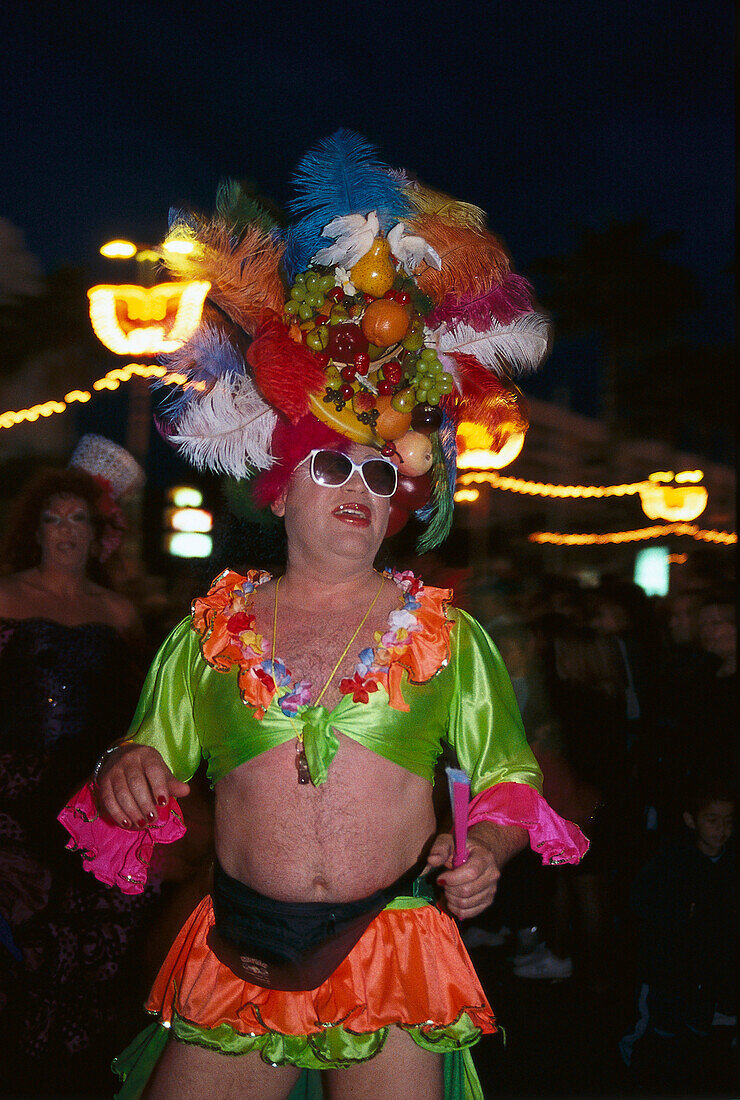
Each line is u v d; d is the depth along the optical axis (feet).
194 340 8.25
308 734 7.20
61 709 11.46
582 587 21.30
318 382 7.69
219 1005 7.23
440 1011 7.10
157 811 7.21
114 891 11.34
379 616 7.75
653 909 14.01
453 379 8.46
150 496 29.48
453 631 7.80
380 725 7.30
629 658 19.61
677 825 16.58
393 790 7.32
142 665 12.60
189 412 8.17
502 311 8.87
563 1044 14.60
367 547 7.75
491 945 18.76
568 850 7.48
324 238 8.52
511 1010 15.88
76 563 12.38
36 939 10.93
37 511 12.35
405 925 7.28
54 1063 11.28
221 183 8.50
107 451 13.82
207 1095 7.20
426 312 8.23
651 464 78.23
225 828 7.50
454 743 7.82
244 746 7.37
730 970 13.87
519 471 71.36
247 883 7.30
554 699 16.98
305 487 7.82
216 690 7.61
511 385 9.03
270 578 8.16
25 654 11.47
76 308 60.29
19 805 11.07
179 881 12.15
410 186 8.89
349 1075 7.12
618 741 16.84
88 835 7.87
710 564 21.47
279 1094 7.32
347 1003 6.98
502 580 26.14
